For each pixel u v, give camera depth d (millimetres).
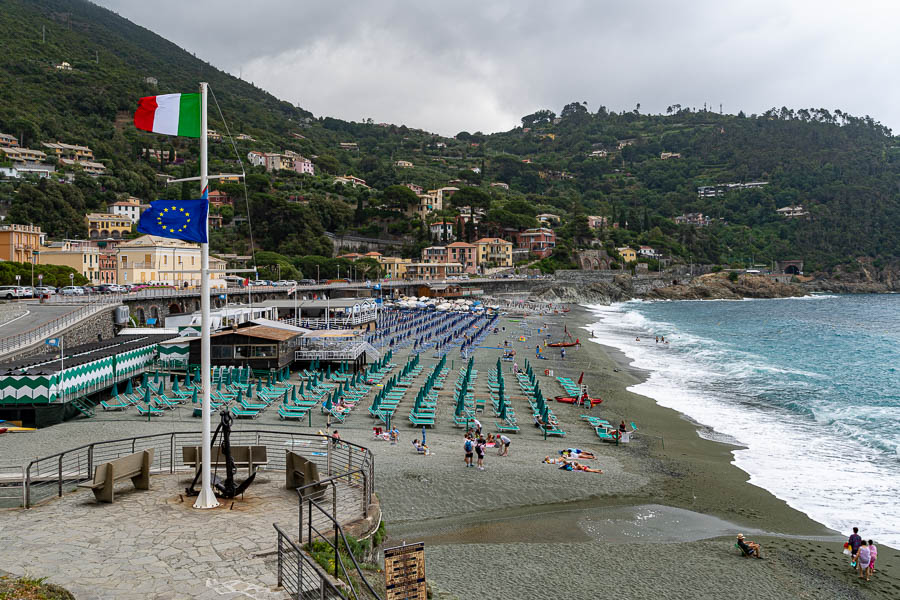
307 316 95812
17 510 16141
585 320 136000
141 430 35656
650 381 62062
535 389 50406
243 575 12594
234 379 49875
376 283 157875
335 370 59000
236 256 166750
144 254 115000
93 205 190500
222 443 17625
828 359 78062
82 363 40969
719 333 110875
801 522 26750
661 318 145875
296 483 17844
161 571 12727
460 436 38938
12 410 36750
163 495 17344
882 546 24438
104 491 16672
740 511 27812
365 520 15586
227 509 16312
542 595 19750
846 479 32125
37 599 10969
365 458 18359
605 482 30922
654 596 20156
